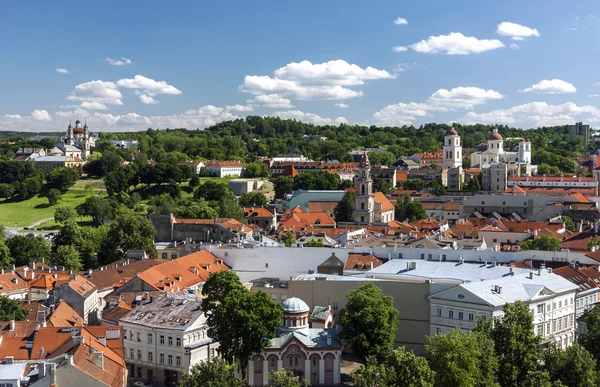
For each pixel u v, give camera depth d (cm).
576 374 14375
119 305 18762
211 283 16725
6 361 13338
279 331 17038
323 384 16425
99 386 12612
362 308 16900
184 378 13475
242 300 15775
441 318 18012
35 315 18625
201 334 17062
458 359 13488
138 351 17300
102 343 15612
